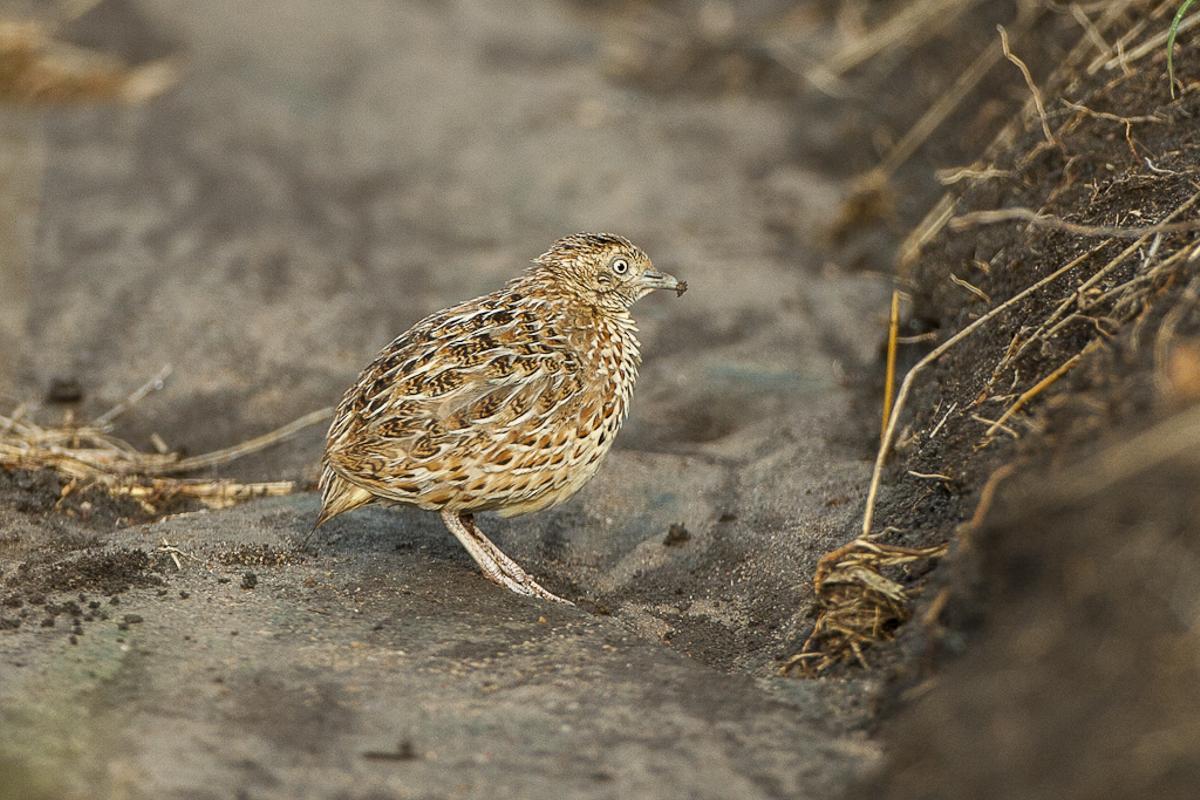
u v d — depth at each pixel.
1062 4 15.17
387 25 24.61
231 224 17.42
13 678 7.87
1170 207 9.91
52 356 14.17
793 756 7.30
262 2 24.38
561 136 20.59
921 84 18.48
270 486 11.72
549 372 9.54
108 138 19.70
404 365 9.49
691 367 14.12
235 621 8.78
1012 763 6.35
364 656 8.38
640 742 7.44
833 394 13.32
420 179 19.23
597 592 10.33
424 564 9.88
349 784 7.04
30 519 10.66
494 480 9.41
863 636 8.48
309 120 20.95
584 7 26.53
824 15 23.69
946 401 10.70
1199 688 6.15
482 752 7.35
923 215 15.80
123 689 7.86
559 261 10.37
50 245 16.59
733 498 11.35
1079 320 9.59
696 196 18.66
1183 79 11.20
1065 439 7.91
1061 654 6.64
